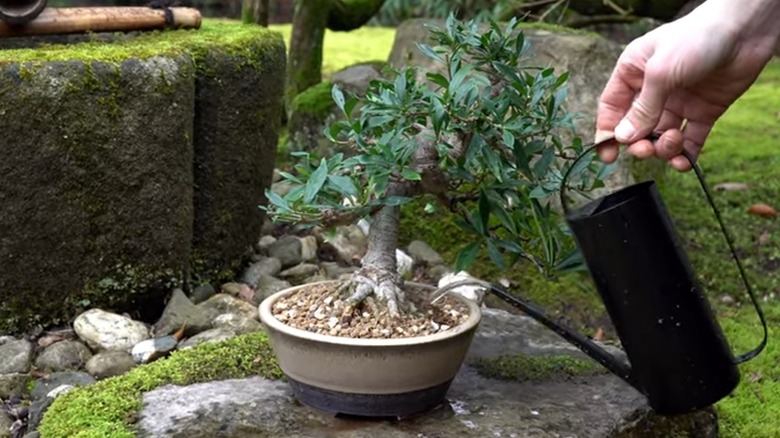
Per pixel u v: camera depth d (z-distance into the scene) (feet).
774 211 10.43
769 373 7.63
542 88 5.13
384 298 5.08
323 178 4.76
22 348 6.49
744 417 6.96
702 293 4.78
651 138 4.59
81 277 6.79
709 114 4.78
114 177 6.70
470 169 5.30
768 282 9.14
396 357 4.81
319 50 11.80
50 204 6.51
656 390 4.83
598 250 4.63
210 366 5.88
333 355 4.86
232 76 7.47
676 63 4.28
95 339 6.64
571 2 12.17
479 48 5.19
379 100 4.98
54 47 6.89
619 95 4.68
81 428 5.18
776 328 8.36
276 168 10.47
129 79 6.62
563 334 5.03
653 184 4.69
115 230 6.80
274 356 6.02
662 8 11.90
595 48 9.51
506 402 5.55
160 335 6.87
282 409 5.31
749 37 4.38
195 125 7.32
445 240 9.06
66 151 6.47
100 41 7.29
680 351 4.72
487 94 5.21
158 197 6.90
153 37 7.55
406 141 4.91
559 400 5.63
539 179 5.18
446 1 15.43
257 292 7.74
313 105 10.68
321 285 5.48
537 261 5.30
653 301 4.67
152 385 5.68
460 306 5.33
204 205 7.51
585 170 5.48
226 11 22.49
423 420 5.20
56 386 6.22
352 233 9.04
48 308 6.74
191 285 7.49
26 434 5.74
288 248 8.52
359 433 5.01
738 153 12.49
